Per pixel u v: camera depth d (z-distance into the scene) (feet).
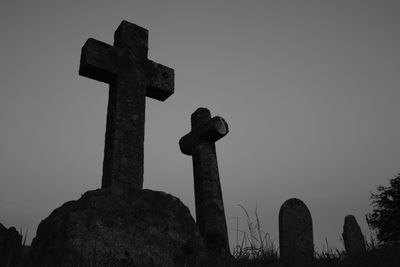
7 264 9.18
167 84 19.60
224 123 22.45
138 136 17.17
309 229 19.02
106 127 17.51
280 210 19.48
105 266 11.03
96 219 12.12
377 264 11.36
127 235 12.26
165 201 14.38
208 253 14.05
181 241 13.32
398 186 58.29
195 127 23.61
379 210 56.65
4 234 10.51
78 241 11.19
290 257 14.80
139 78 18.60
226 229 20.15
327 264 13.44
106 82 18.57
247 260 13.61
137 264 11.71
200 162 21.90
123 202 13.38
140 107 17.93
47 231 11.91
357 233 26.48
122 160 16.17
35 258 11.16
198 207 20.99
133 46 19.20
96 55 17.63
